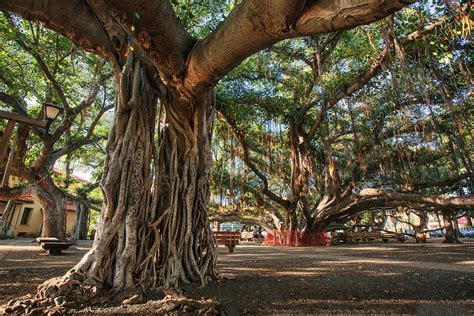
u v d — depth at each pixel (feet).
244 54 10.32
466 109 31.68
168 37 11.19
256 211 69.41
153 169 17.15
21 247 36.29
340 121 43.09
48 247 27.81
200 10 26.12
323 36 33.09
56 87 34.09
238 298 12.05
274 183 58.54
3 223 61.87
